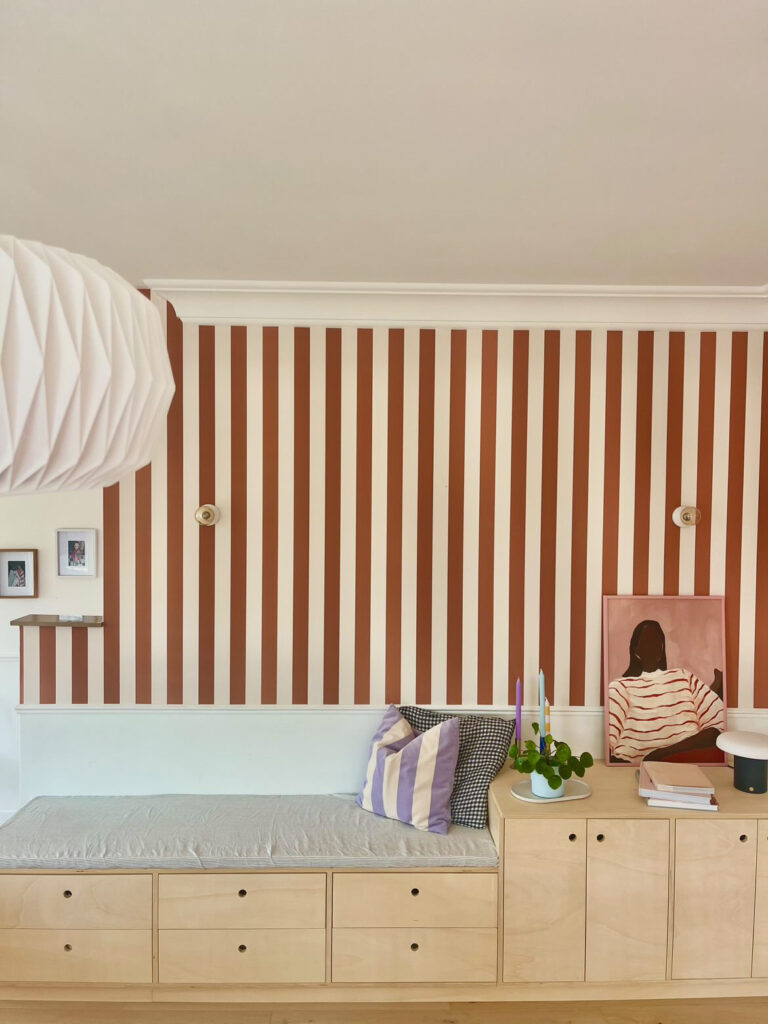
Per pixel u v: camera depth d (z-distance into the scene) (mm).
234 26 1223
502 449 2918
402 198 1947
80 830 2521
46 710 2873
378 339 2891
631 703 2889
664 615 2928
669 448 2934
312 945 2367
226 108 1489
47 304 723
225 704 2900
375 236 2236
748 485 2949
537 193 1910
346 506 2906
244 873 2350
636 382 2918
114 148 1664
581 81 1384
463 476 2922
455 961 2377
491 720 2801
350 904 2363
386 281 2703
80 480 873
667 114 1504
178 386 2877
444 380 2902
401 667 2922
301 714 2895
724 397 2930
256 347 2881
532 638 2939
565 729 2932
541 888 2377
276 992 2391
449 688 2930
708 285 2719
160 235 2236
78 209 2025
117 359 820
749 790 2568
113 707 2877
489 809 2594
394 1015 2379
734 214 2045
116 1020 2346
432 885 2367
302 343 2883
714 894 2404
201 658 2906
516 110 1492
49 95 1438
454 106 1476
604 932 2391
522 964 2379
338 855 2369
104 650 2898
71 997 2371
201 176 1812
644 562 2943
